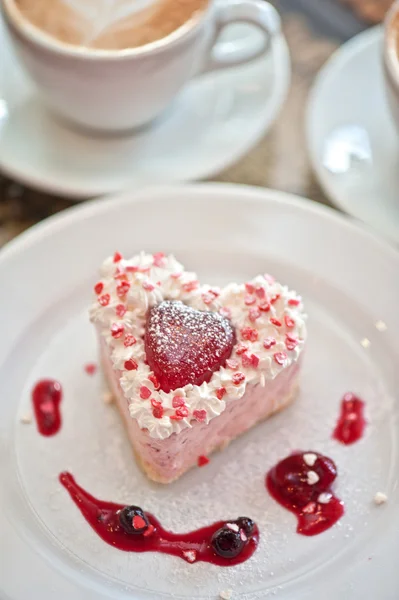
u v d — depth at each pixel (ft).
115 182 1.26
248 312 1.10
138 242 1.22
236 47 1.34
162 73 1.22
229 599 1.01
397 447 1.11
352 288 1.20
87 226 1.22
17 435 1.12
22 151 1.28
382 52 1.23
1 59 1.36
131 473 1.10
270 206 1.24
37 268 1.19
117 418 1.14
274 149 1.38
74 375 1.17
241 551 1.04
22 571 0.99
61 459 1.10
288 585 1.02
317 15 1.50
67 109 1.26
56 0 1.21
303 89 1.43
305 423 1.14
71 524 1.05
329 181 1.26
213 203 1.24
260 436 1.13
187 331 1.06
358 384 1.16
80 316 1.20
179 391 1.04
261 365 1.07
